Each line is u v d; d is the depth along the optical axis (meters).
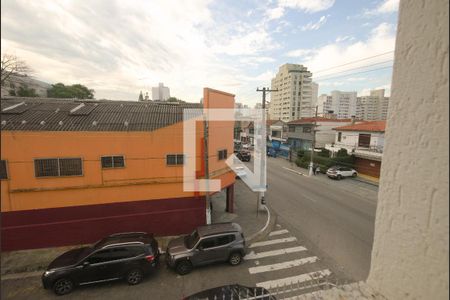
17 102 12.73
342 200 17.27
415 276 0.92
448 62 0.76
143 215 11.24
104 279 8.04
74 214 10.45
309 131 34.41
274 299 2.60
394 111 0.99
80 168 10.31
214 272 8.95
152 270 8.48
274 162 34.03
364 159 25.36
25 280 8.48
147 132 10.89
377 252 1.11
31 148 9.75
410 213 0.93
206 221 11.85
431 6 0.82
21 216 9.91
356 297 1.16
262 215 14.29
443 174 0.78
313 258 9.83
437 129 0.80
